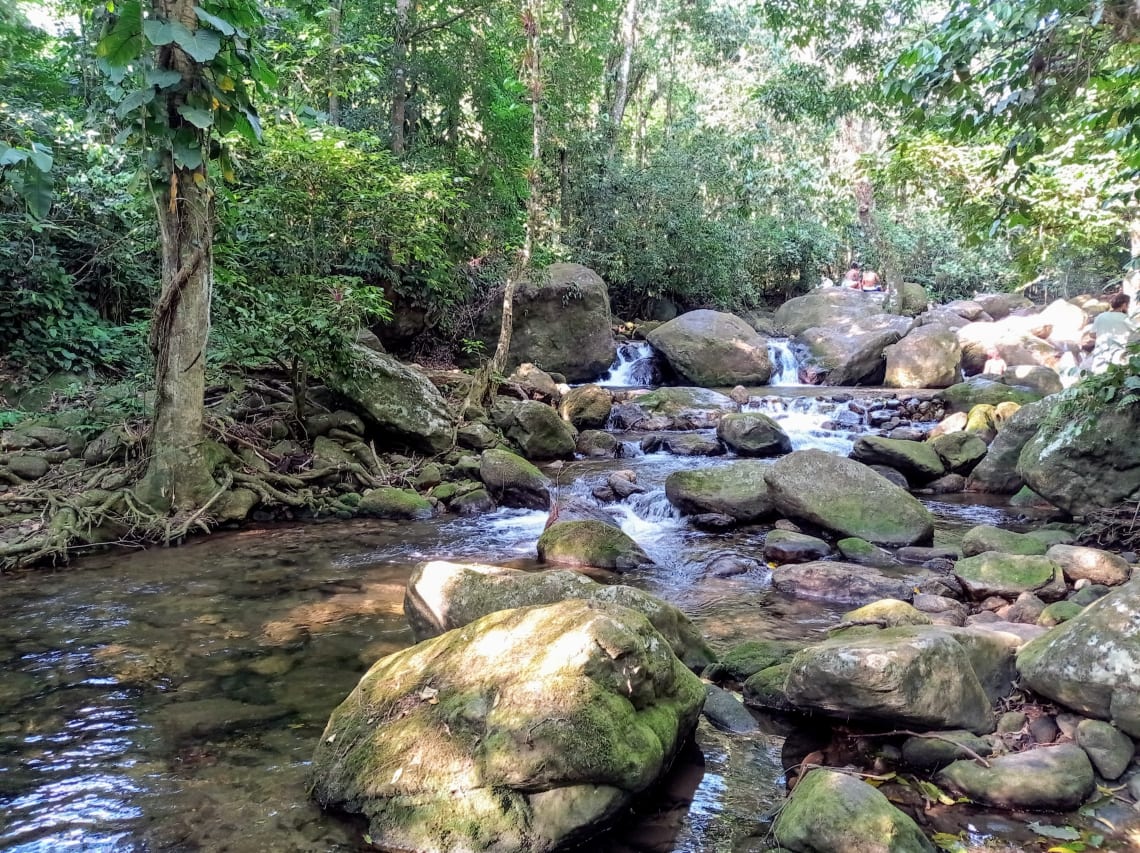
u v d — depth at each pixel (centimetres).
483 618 298
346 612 449
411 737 257
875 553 563
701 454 940
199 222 604
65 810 253
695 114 1988
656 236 1711
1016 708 314
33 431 686
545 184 1531
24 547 529
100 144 840
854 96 1342
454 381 1069
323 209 841
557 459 928
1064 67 393
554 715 242
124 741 299
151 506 612
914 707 282
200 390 636
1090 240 930
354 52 1092
